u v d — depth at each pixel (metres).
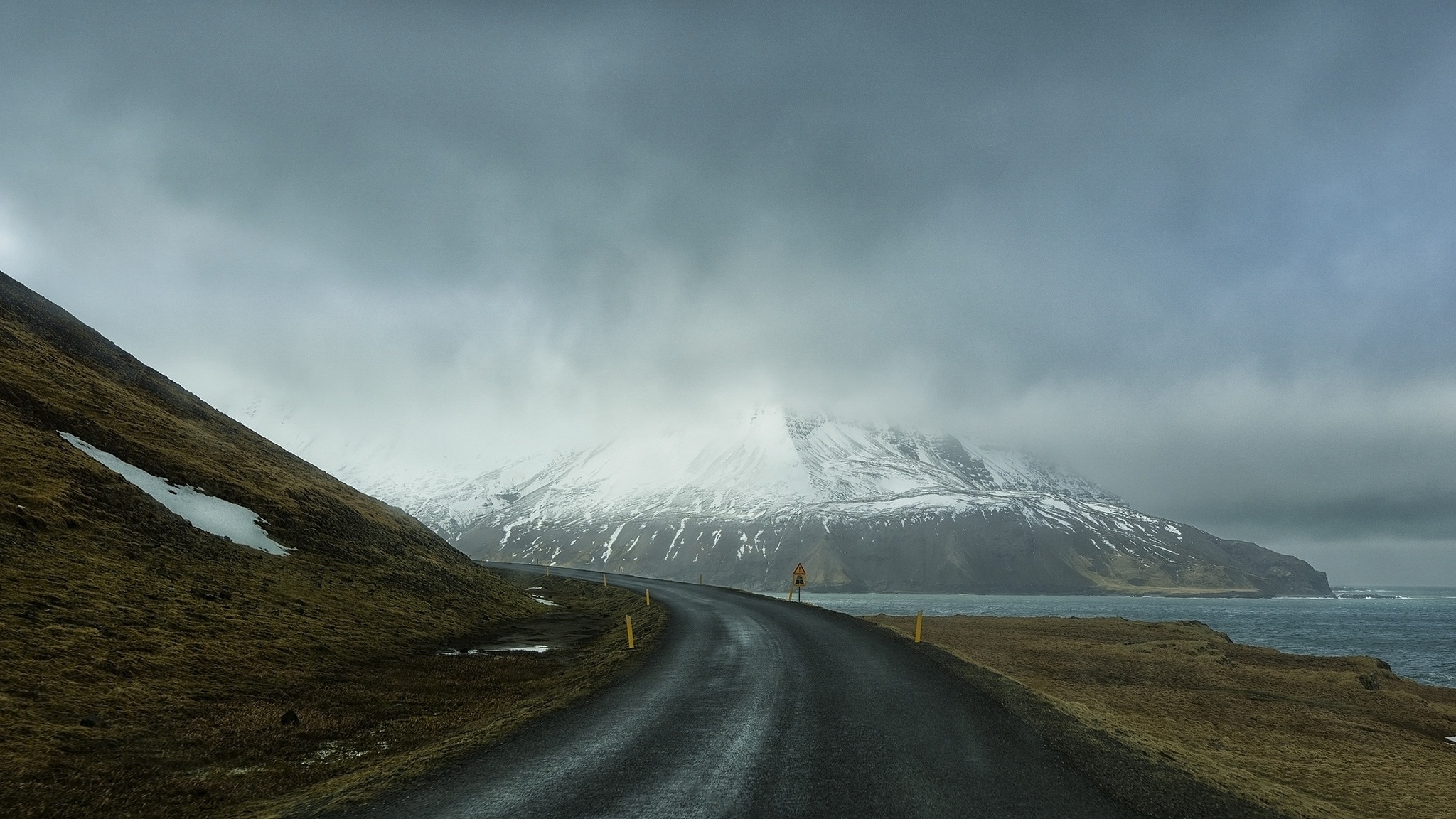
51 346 44.44
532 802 9.75
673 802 9.67
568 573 123.38
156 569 24.58
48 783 11.09
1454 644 92.25
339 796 10.23
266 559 31.69
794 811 9.29
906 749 12.66
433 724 16.53
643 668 22.97
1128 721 22.05
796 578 50.41
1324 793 16.00
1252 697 30.00
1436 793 16.92
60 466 27.81
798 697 17.67
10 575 19.28
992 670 23.48
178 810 10.68
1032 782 10.79
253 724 15.27
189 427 46.59
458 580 48.09
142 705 15.28
